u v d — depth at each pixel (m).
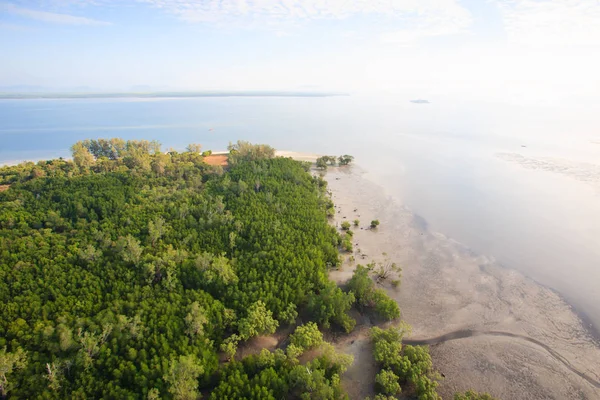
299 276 59.41
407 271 70.94
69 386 40.84
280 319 54.91
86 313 50.97
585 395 45.22
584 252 76.81
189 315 48.12
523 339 54.06
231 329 52.53
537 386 46.56
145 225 73.94
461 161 150.00
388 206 102.38
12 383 39.59
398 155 161.88
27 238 67.25
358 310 59.78
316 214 84.00
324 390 40.38
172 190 97.25
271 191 96.06
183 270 59.50
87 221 78.81
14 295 53.44
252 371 44.88
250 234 72.69
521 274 69.44
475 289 65.38
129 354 43.81
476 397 41.12
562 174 129.75
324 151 173.75
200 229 74.75
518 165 142.50
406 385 46.44
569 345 52.88
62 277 56.84
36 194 90.69
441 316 59.00
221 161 139.38
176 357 44.06
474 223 91.25
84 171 111.56
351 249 77.31
